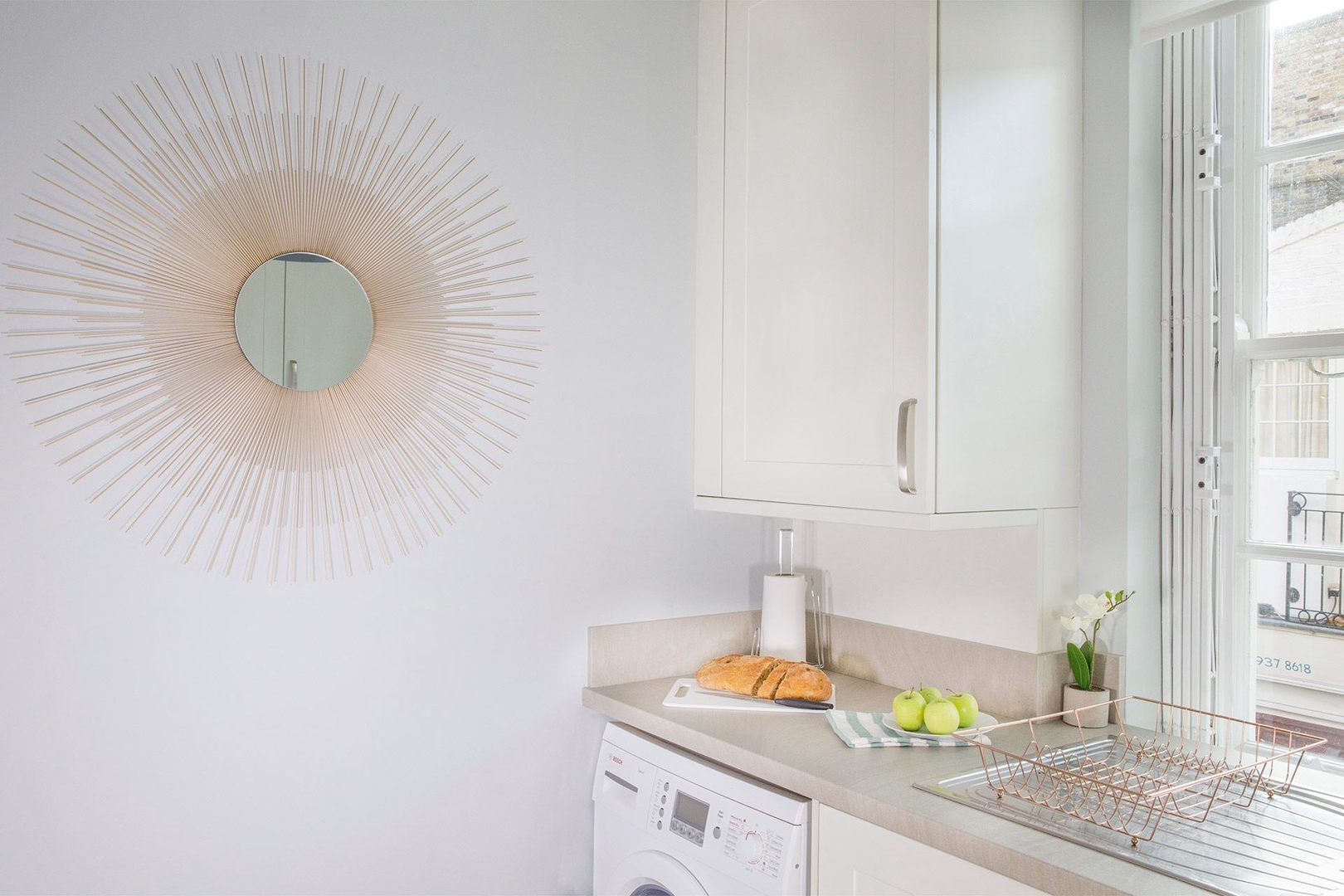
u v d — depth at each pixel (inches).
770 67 78.7
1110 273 73.2
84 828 60.4
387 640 71.4
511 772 77.4
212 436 64.7
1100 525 73.4
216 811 64.7
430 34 73.2
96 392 61.0
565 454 80.1
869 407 68.6
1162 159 73.0
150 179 62.5
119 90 61.4
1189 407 70.9
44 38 59.2
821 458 72.7
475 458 75.3
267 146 66.5
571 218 80.5
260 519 66.3
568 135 80.4
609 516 82.7
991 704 74.4
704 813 65.4
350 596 69.8
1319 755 64.9
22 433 58.8
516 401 77.4
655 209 85.8
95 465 60.9
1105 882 43.9
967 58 67.0
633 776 73.1
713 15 85.4
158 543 62.8
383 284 71.2
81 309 60.5
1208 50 70.1
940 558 79.3
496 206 76.3
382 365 71.1
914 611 81.7
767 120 78.8
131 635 62.0
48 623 59.4
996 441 68.5
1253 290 68.7
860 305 69.5
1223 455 69.4
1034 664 71.1
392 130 71.3
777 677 77.0
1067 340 74.0
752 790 63.0
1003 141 69.4
